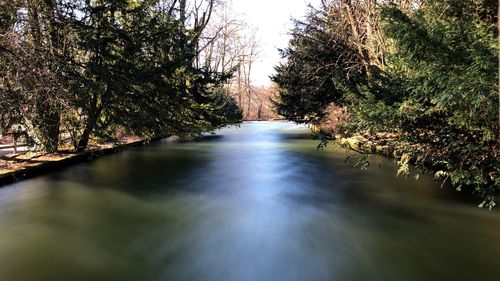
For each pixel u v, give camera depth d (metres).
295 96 16.39
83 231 4.90
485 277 3.60
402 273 3.72
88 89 7.36
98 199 6.46
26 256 4.11
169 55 10.10
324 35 13.70
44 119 7.09
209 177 8.53
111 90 8.22
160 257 4.12
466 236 4.61
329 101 14.66
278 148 14.30
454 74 3.65
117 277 3.66
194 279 3.65
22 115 6.48
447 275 3.66
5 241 4.53
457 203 5.90
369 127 5.52
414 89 4.65
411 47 3.96
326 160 10.95
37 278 3.60
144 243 4.52
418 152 5.58
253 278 3.67
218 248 4.40
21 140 7.21
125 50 8.35
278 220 5.40
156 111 9.31
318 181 8.01
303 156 11.91
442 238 4.58
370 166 9.14
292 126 31.56
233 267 3.92
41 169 7.71
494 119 3.88
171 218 5.47
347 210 5.81
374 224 5.15
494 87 3.26
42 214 5.58
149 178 8.35
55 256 4.12
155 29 9.19
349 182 7.82
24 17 6.84
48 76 6.49
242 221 5.36
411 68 4.61
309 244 4.52
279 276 3.73
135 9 8.68
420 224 5.07
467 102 3.63
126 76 8.25
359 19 11.73
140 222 5.30
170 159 11.32
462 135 4.96
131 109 9.04
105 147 11.16
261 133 23.23
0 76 6.31
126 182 7.88
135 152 12.88
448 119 4.55
